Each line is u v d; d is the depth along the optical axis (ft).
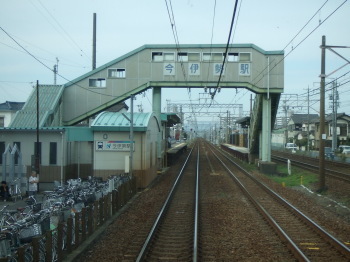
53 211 30.01
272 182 73.77
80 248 28.43
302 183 70.13
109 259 26.96
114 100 89.15
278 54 87.86
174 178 79.66
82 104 89.35
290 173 86.12
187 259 26.76
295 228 36.24
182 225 37.83
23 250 20.45
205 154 178.40
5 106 133.49
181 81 88.79
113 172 64.18
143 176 63.72
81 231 30.04
